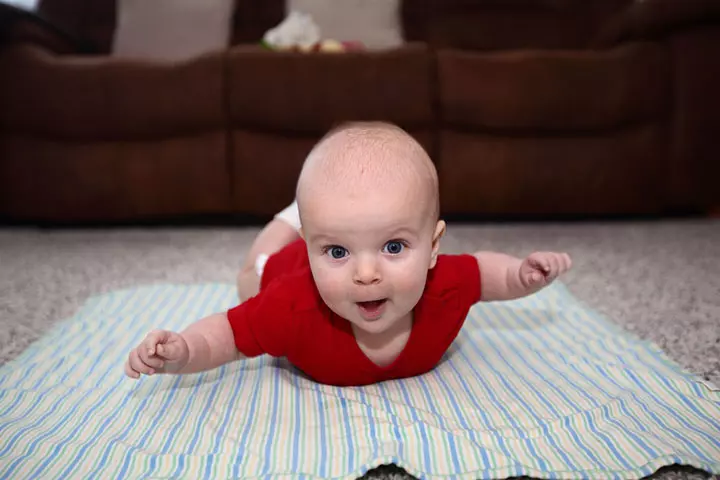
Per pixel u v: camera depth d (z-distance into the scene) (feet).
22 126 6.53
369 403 2.52
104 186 6.65
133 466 2.11
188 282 4.59
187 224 7.14
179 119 6.50
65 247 5.91
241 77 6.43
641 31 6.64
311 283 2.49
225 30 8.27
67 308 4.05
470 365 2.91
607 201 6.77
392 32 8.39
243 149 6.61
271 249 3.27
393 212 2.11
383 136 2.30
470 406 2.50
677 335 3.37
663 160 6.73
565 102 6.51
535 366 2.89
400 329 2.53
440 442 2.20
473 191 6.70
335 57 6.50
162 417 2.46
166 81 6.44
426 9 8.84
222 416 2.47
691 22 6.48
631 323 3.60
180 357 2.32
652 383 2.66
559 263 2.54
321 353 2.54
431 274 2.56
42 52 6.59
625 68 6.53
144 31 8.13
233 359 2.59
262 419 2.43
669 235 6.06
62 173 6.63
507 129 6.63
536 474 2.02
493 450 2.15
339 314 2.33
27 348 3.24
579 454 2.14
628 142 6.70
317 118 6.50
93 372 2.91
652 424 2.32
